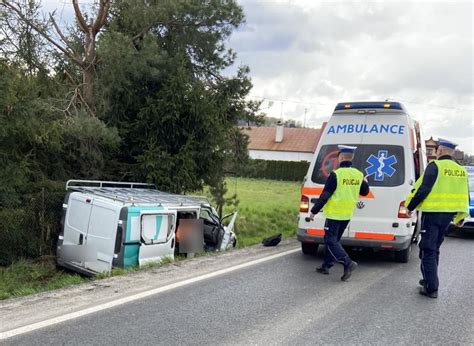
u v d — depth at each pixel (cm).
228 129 1295
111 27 1132
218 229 1004
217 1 1185
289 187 3716
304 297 600
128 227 773
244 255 874
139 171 1124
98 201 807
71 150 1055
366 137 827
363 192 722
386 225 790
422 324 512
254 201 2139
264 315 522
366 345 447
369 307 567
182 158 1129
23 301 547
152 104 1105
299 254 893
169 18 1146
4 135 827
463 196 623
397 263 845
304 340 453
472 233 1378
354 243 802
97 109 1097
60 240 851
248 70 1291
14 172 851
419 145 988
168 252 845
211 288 626
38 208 928
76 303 541
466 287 683
